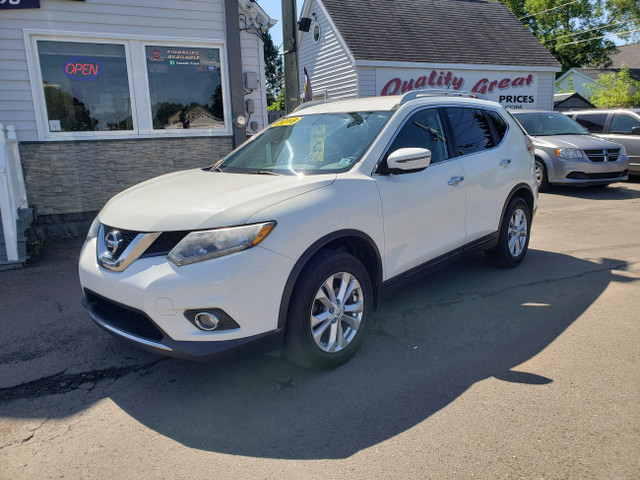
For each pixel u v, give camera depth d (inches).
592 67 1545.3
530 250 251.4
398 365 137.1
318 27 767.1
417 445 103.5
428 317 168.9
